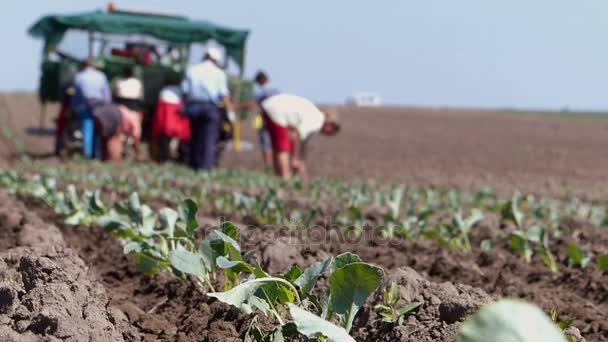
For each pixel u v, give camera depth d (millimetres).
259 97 30547
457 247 14047
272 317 6930
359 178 35500
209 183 25125
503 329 3707
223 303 8148
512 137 78625
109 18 36656
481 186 33625
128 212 9805
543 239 12562
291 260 10398
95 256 11742
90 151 34094
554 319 7113
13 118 73250
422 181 35250
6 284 7477
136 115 34594
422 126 93562
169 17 38938
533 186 34812
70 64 37219
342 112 122188
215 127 31266
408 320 7336
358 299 5852
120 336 6848
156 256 9156
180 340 7715
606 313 9961
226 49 38844
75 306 6930
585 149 65938
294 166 29016
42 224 13656
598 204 27609
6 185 19859
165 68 36938
